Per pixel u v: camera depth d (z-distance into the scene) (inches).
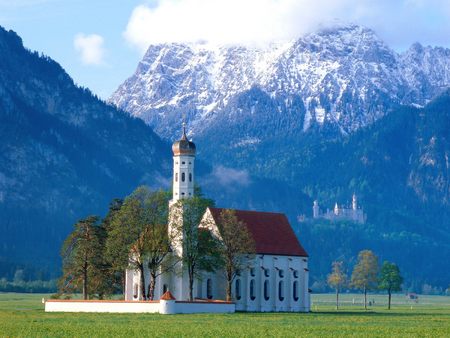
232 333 6904.5
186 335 6692.9
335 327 7706.7
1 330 6953.7
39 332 6840.6
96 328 7263.8
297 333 6998.0
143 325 7682.1
